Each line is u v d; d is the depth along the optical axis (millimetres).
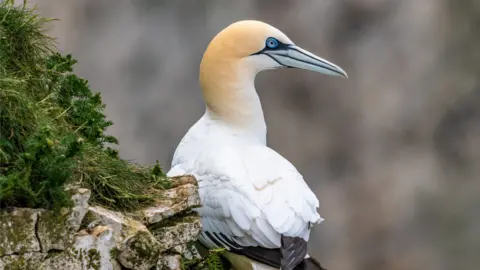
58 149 4898
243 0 22125
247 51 7684
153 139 22344
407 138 21922
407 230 21656
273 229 6945
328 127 21766
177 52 22453
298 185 7148
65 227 4738
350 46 22000
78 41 22469
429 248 21594
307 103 21734
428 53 21938
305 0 21953
